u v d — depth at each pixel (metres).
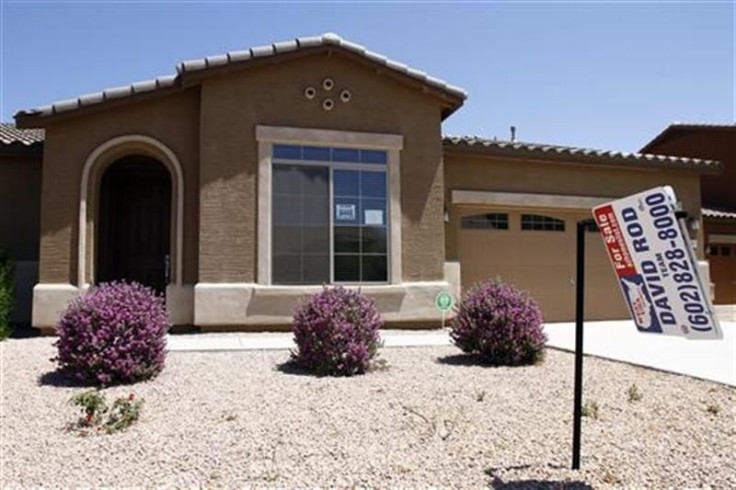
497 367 8.53
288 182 11.84
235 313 11.28
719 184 21.62
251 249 11.49
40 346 9.73
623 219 4.41
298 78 12.05
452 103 13.08
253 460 4.78
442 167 12.94
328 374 7.80
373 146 12.34
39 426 5.54
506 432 5.59
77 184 11.24
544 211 14.92
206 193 11.34
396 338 11.09
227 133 11.55
